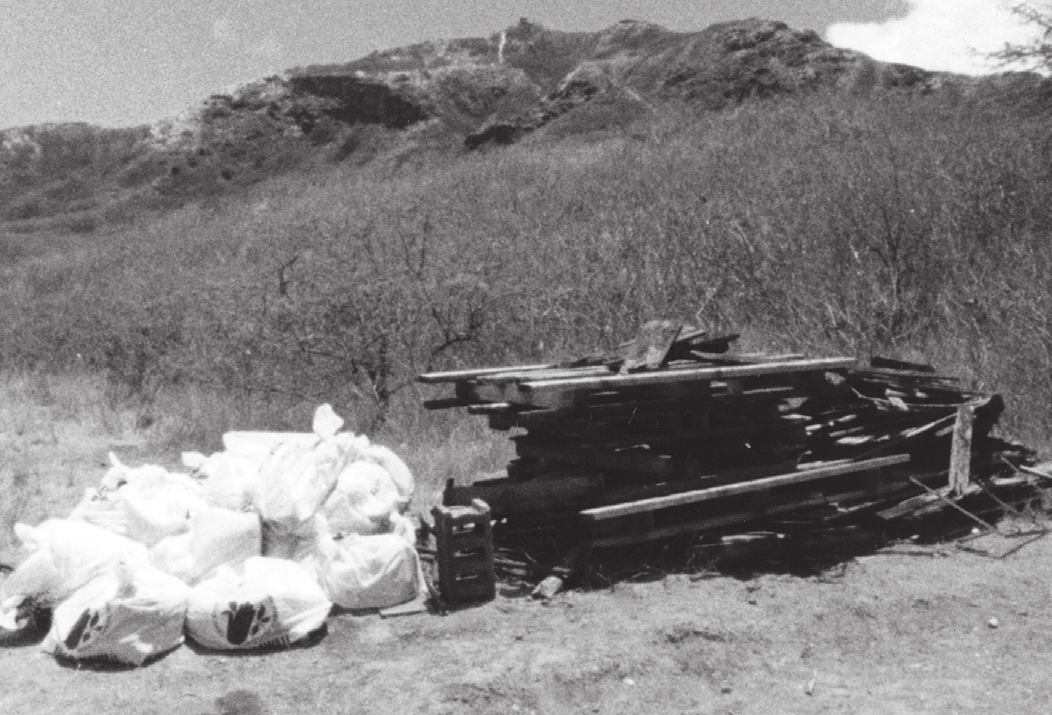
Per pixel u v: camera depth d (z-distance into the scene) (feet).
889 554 18.40
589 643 14.02
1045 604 15.72
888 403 20.77
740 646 14.29
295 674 13.39
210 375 38.14
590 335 36.40
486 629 14.76
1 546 19.92
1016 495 21.18
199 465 19.44
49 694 12.86
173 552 15.58
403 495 18.52
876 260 38.06
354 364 32.32
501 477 19.80
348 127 263.90
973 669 13.65
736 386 17.92
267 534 16.22
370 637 14.58
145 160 279.90
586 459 18.01
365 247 50.80
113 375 42.09
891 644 14.60
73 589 14.75
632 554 17.83
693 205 47.70
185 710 12.43
